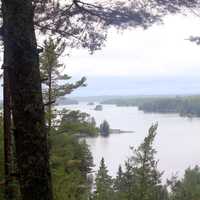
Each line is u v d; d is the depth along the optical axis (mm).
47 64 12055
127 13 5953
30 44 5180
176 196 30469
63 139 13656
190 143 165875
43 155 5215
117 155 124438
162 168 109000
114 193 20609
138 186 18688
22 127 5164
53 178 13133
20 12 5098
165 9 5840
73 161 14047
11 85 5223
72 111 13859
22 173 5188
